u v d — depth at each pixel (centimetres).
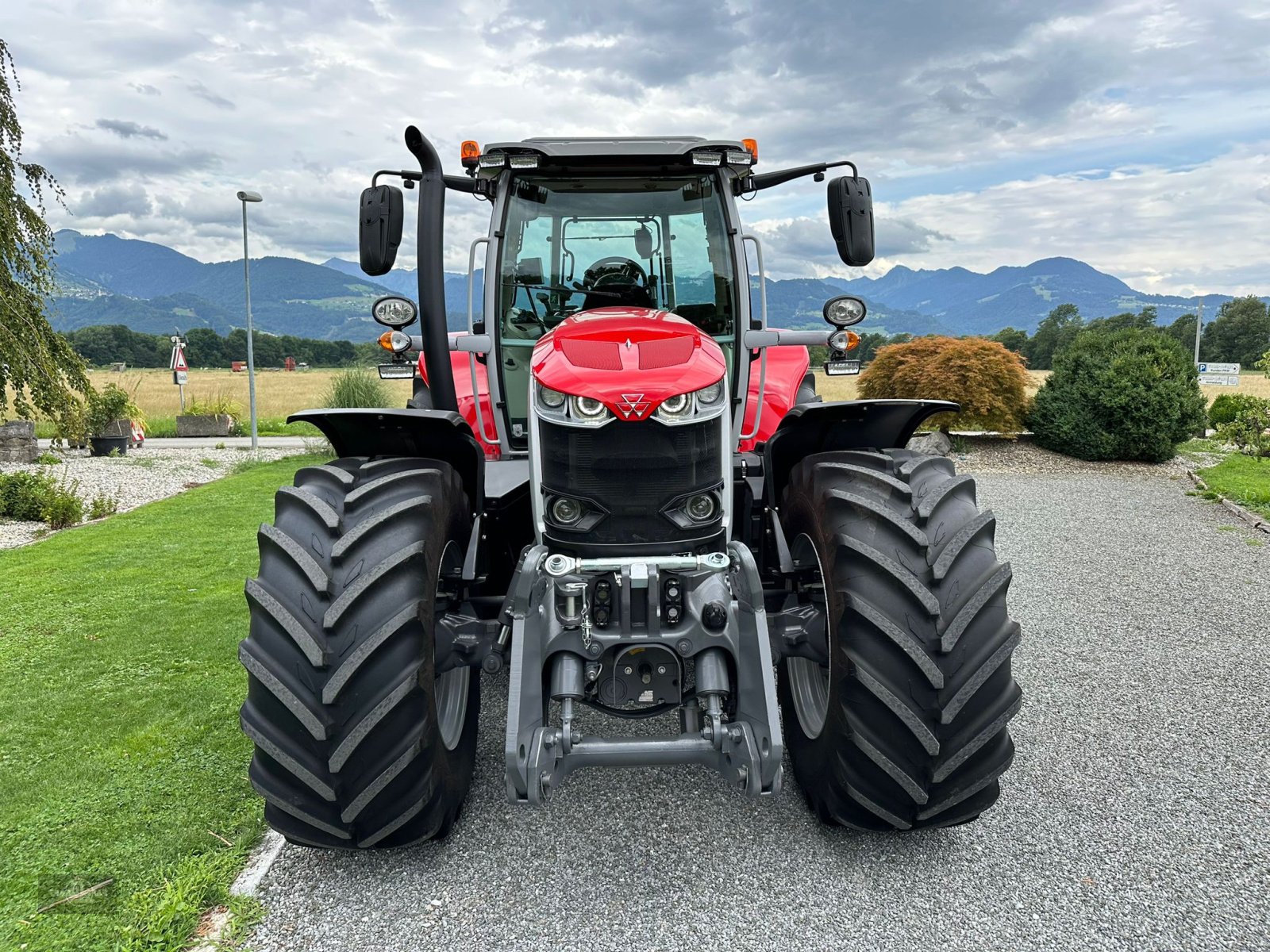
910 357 1365
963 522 240
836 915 229
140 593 581
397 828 235
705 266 342
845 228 308
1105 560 657
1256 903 234
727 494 260
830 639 245
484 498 293
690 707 247
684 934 222
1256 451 1118
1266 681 405
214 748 340
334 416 254
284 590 224
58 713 376
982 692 229
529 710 229
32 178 1309
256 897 240
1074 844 263
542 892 241
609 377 249
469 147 326
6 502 922
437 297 281
